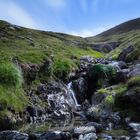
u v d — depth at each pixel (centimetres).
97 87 4581
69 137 2438
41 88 3816
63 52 6925
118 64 5394
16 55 4200
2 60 3662
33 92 3653
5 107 2970
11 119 2902
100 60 7112
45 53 4884
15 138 2397
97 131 2678
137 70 4253
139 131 2664
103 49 12538
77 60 6053
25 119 3141
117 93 3534
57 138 2398
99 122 3139
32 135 2447
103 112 3325
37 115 3325
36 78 3944
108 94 3775
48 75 4206
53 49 6875
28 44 6438
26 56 4272
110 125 2952
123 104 3341
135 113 3125
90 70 4916
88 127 2677
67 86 4494
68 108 3762
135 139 2325
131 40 10731
